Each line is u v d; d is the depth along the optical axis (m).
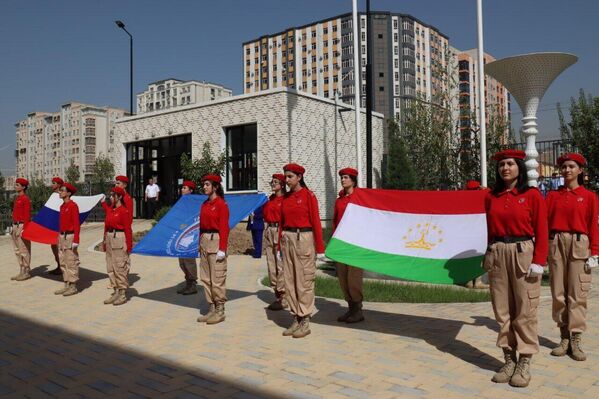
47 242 11.83
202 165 23.12
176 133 27.11
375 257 6.86
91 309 8.82
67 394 4.96
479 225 6.85
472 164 21.77
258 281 11.45
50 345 6.63
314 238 7.04
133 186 30.06
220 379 5.25
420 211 7.26
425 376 5.21
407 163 28.55
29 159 156.88
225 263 7.70
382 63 101.44
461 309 8.36
